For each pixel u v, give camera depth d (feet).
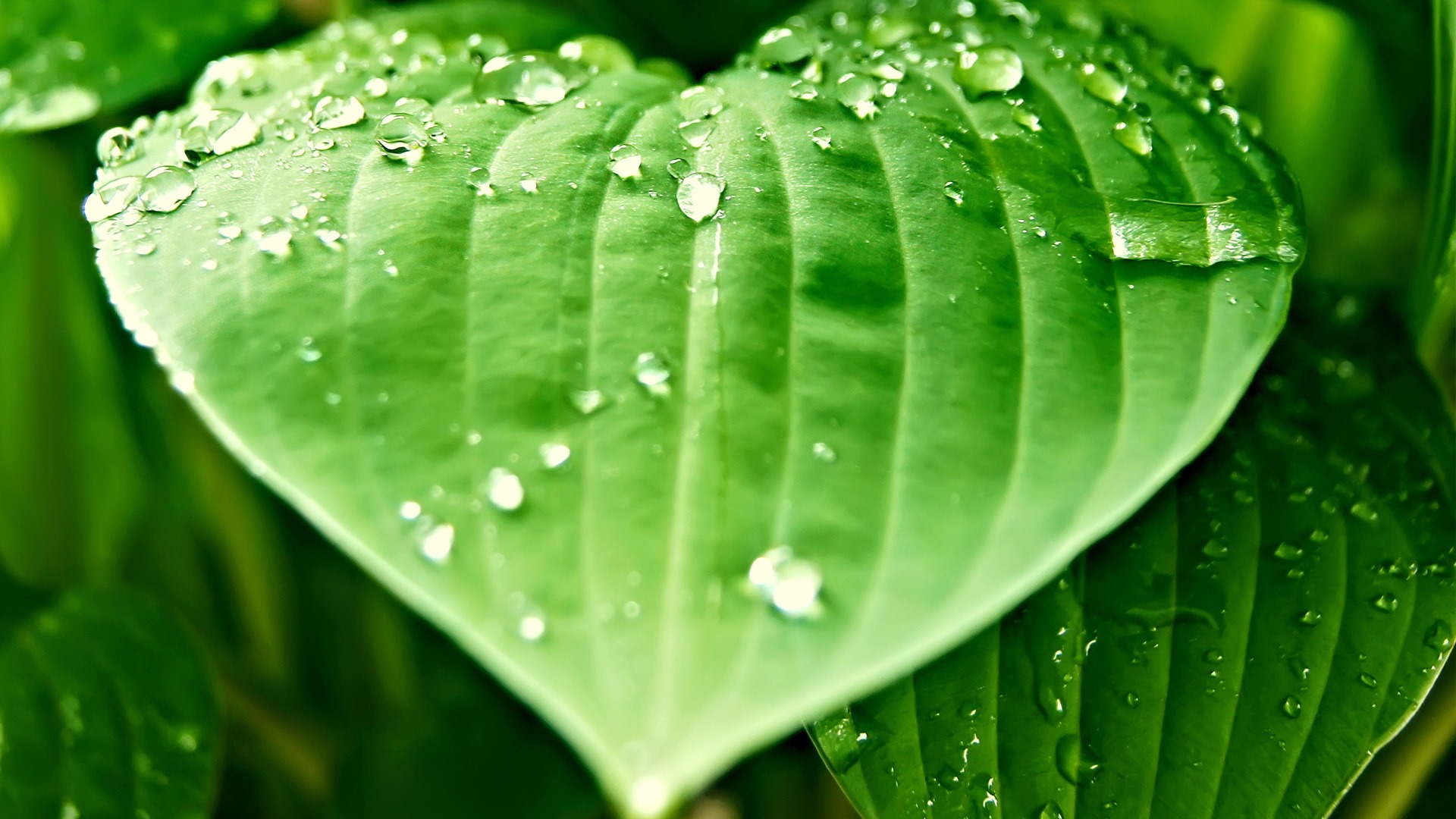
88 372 1.99
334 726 1.99
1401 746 1.65
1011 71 1.51
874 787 1.44
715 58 1.95
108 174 1.45
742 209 1.42
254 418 1.34
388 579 1.31
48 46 1.63
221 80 1.53
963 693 1.46
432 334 1.37
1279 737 1.45
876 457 1.35
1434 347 1.62
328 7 1.78
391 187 1.42
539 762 1.87
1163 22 1.92
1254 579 1.49
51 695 1.59
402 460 1.34
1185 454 1.36
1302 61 1.91
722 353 1.37
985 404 1.37
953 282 1.40
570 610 1.31
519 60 1.51
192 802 1.57
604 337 1.37
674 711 1.29
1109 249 1.42
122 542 2.03
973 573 1.32
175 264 1.38
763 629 1.31
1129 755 1.44
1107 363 1.38
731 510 1.33
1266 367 1.58
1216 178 1.46
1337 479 1.52
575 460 1.34
